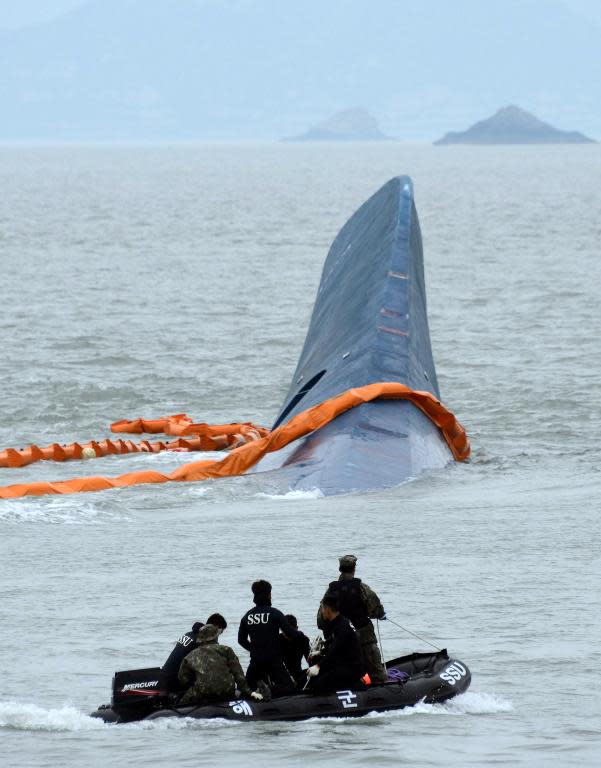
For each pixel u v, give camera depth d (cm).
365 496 11025
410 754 5138
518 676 6209
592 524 9725
